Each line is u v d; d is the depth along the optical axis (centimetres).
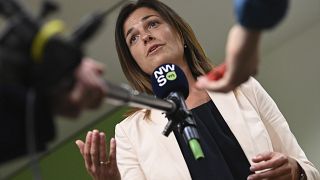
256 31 103
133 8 285
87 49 111
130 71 285
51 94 107
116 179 212
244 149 229
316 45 636
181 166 229
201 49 280
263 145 232
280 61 655
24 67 104
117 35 289
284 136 248
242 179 224
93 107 112
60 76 104
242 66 107
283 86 643
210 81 114
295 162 223
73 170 625
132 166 244
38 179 111
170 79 199
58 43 104
